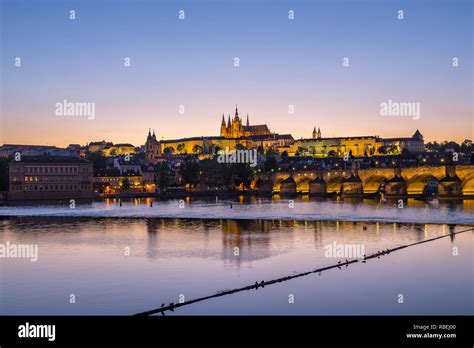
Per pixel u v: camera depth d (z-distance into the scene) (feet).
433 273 352.69
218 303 287.69
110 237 520.83
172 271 357.20
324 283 326.24
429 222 623.36
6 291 310.86
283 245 460.55
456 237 501.56
